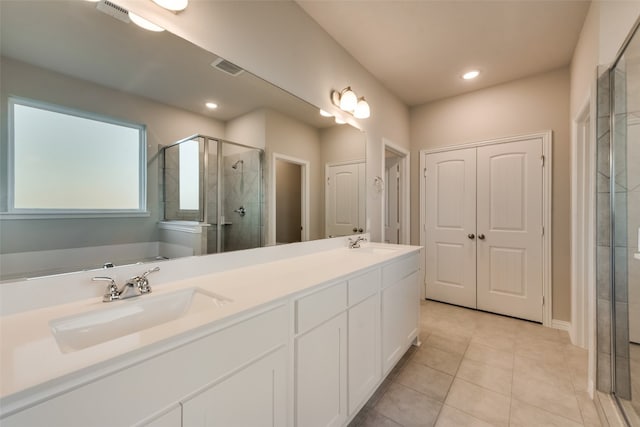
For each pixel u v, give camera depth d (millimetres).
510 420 1499
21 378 543
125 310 972
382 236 2930
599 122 1655
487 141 3068
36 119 920
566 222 2660
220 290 1118
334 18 2010
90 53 1037
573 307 2408
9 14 871
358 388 1508
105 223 1076
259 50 1631
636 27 1333
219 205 1480
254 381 944
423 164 3512
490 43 2291
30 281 898
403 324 2074
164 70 1243
